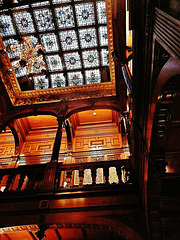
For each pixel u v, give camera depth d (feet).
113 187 22.85
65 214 21.21
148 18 12.71
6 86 37.01
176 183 23.34
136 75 18.13
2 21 33.65
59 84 40.06
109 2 30.17
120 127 41.34
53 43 36.29
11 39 35.42
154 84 14.87
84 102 37.63
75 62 38.27
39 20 34.04
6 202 22.85
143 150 19.85
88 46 36.63
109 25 32.35
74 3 32.32
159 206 20.48
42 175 35.70
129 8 14.33
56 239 28.09
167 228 21.30
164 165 18.17
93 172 24.90
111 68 36.37
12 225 20.99
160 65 13.08
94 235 27.30
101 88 39.09
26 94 39.81
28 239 27.86
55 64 38.45
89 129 44.60
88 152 40.42
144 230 19.80
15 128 41.22
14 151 42.63
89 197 22.34
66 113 36.55
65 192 23.02
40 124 45.14
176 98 14.80
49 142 43.19
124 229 20.16
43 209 21.68
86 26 34.32
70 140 41.22
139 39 16.02
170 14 9.53
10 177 25.99
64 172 36.86
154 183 19.62
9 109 38.17
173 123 18.65
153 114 16.10
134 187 22.61
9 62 36.14
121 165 25.11
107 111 43.65
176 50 9.41
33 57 35.47
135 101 20.16
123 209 21.21
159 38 11.60
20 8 32.68
